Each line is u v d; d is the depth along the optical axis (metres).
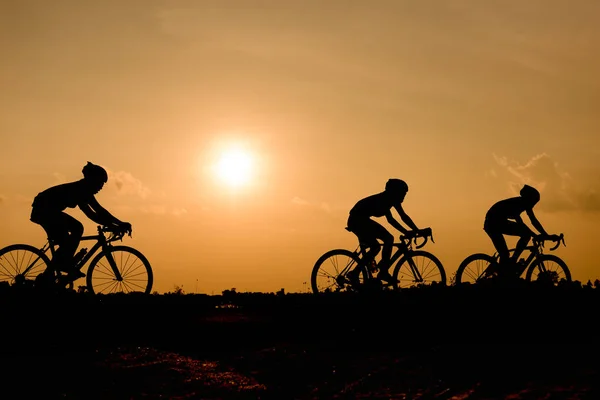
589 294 13.59
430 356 10.16
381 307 13.16
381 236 14.15
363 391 9.04
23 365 10.41
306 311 13.33
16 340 11.66
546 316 12.20
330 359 10.50
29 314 12.62
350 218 14.27
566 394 7.89
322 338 11.76
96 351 11.12
